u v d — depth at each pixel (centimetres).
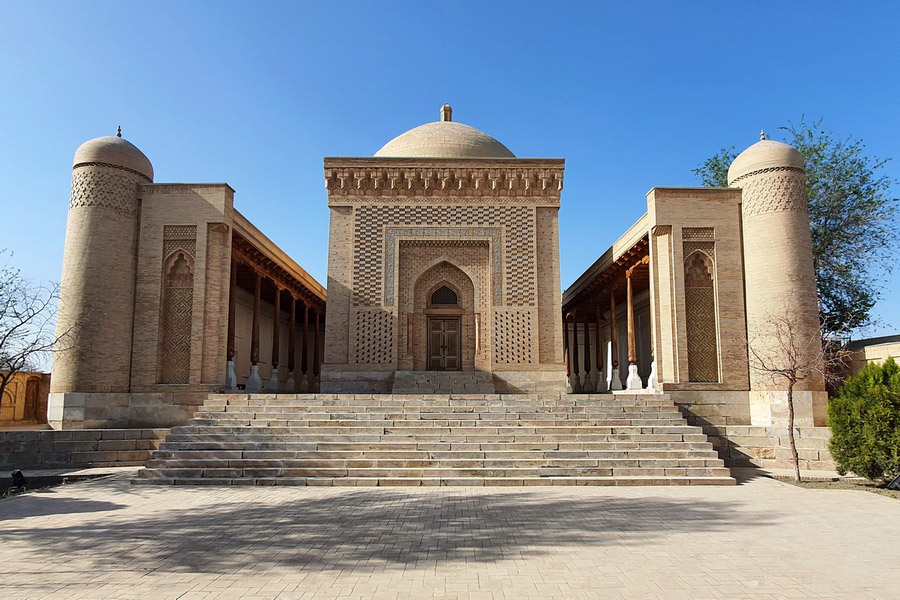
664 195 1648
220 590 548
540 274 1870
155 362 1562
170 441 1266
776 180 1575
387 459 1190
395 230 1883
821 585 568
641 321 2533
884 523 836
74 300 1505
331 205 1888
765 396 1527
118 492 1059
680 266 1623
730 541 729
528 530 775
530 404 1445
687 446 1263
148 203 1622
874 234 2105
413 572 598
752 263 1587
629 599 526
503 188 1900
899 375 1170
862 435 1165
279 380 2550
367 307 1848
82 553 671
